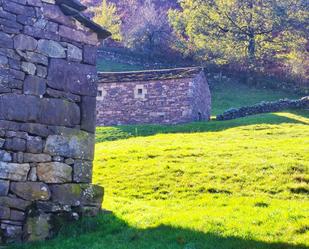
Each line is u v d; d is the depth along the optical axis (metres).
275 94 53.22
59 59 10.23
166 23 67.69
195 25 60.28
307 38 59.69
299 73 57.25
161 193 13.84
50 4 10.24
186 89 32.69
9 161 9.34
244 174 15.18
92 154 10.43
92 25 10.76
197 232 9.20
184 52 62.69
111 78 34.62
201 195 13.37
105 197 12.90
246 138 23.31
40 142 9.73
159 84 33.34
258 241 8.58
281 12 56.94
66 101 10.20
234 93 53.47
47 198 9.68
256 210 11.05
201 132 26.91
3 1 9.66
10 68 9.55
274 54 63.09
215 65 60.19
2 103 9.37
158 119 32.97
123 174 16.09
